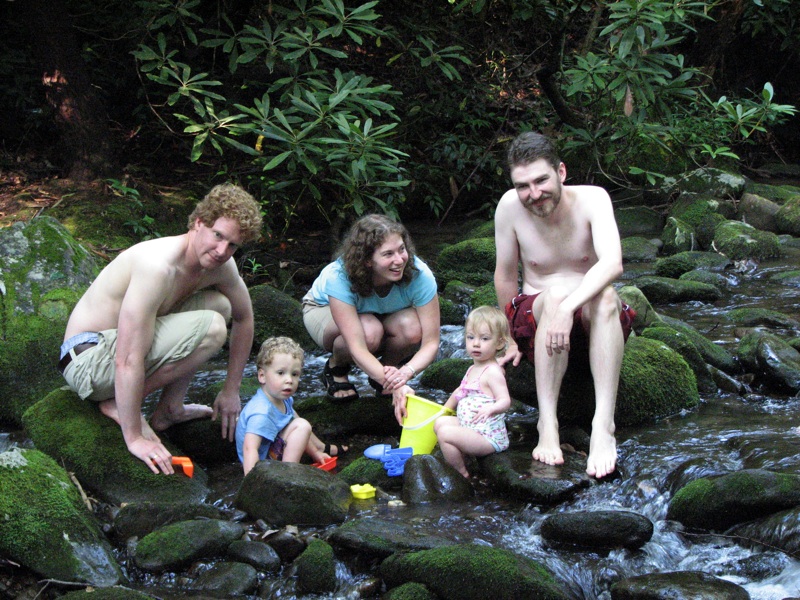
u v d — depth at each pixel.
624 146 8.23
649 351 4.14
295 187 7.29
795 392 4.22
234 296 3.74
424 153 8.49
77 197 6.60
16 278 4.62
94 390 3.59
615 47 7.10
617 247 3.56
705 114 8.83
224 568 2.92
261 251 6.78
